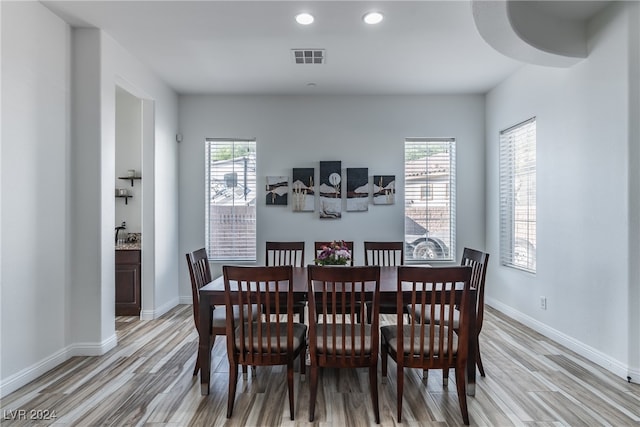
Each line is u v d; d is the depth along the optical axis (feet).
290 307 6.88
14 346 7.80
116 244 14.34
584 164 9.41
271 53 11.09
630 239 8.06
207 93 14.84
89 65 9.71
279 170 15.03
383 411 7.05
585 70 9.37
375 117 15.01
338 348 6.83
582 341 9.57
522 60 9.58
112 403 7.25
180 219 15.01
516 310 12.76
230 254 15.25
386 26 9.45
